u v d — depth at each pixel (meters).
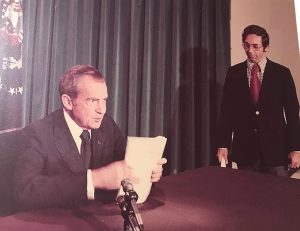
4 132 1.71
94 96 2.07
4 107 1.92
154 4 2.57
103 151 2.03
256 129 2.55
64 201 1.51
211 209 1.44
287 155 2.53
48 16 2.05
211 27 2.85
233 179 1.92
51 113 1.93
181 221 1.30
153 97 2.58
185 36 2.77
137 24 2.47
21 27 1.94
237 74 2.57
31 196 1.56
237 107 2.57
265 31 2.55
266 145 2.54
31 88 2.02
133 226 1.04
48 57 2.05
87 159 1.96
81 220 1.27
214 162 2.84
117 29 2.35
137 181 1.41
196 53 2.82
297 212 1.45
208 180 1.89
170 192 1.64
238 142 2.60
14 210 1.61
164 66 2.66
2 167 1.67
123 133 2.40
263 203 1.55
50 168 1.82
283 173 2.54
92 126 2.03
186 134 2.75
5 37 1.89
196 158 2.83
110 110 2.34
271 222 1.34
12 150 1.72
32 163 1.74
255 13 2.71
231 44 2.82
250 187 1.79
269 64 2.54
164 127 2.67
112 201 1.52
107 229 1.21
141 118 2.53
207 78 2.83
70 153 1.90
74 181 1.53
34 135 1.81
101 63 2.28
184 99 2.75
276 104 2.52
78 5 2.17
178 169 2.73
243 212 1.43
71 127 1.95
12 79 1.92
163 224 1.27
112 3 2.33
